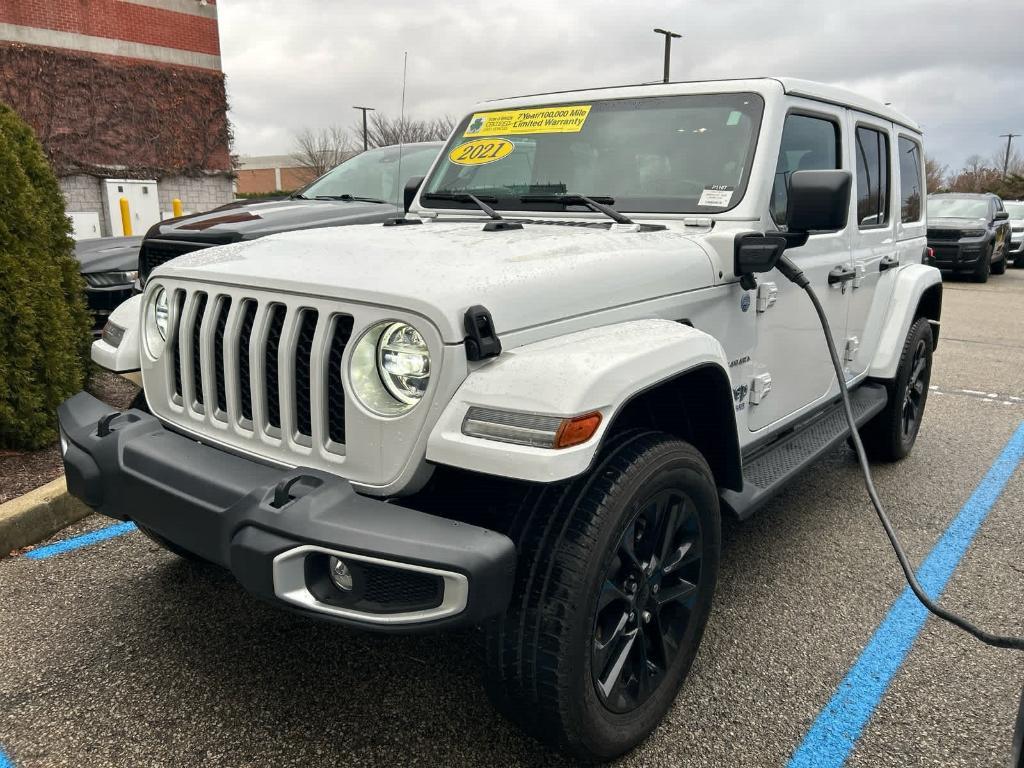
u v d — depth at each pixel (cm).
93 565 332
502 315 193
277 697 248
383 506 183
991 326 1060
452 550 172
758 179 281
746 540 373
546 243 236
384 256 214
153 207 1841
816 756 227
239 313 219
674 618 243
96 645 274
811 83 323
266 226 558
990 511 413
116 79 1756
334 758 222
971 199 1677
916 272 450
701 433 249
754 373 298
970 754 228
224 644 276
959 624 233
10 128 443
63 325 443
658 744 231
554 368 184
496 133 350
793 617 302
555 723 199
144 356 256
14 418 421
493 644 196
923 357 480
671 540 229
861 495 434
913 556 358
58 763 219
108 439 226
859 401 408
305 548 176
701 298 259
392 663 266
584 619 192
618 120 319
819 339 351
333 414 202
